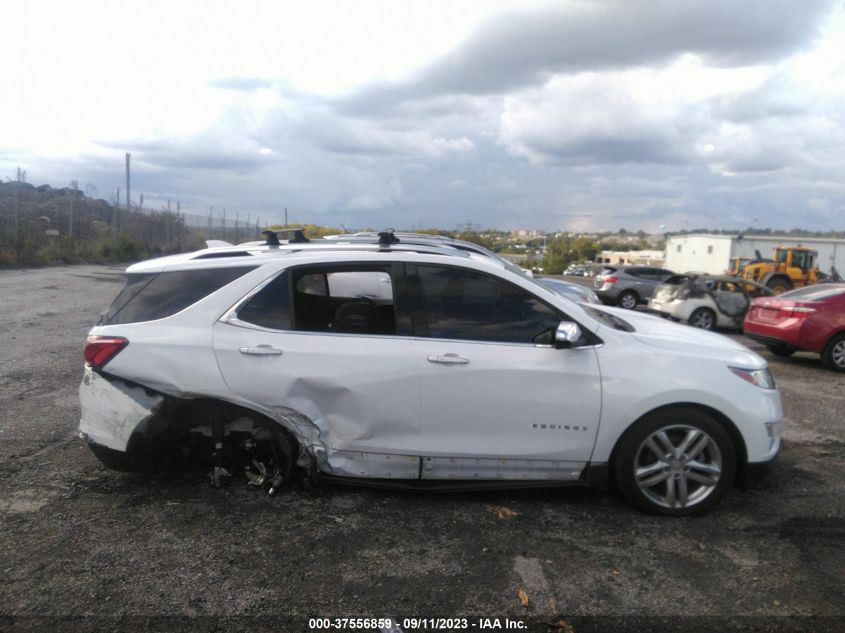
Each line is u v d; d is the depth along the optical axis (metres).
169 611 3.01
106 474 4.60
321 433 4.07
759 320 10.81
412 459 4.05
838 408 7.31
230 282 4.21
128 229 35.09
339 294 4.76
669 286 16.48
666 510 4.11
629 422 4.02
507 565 3.48
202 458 4.49
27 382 7.18
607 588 3.28
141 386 4.07
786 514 4.21
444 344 4.04
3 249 24.66
